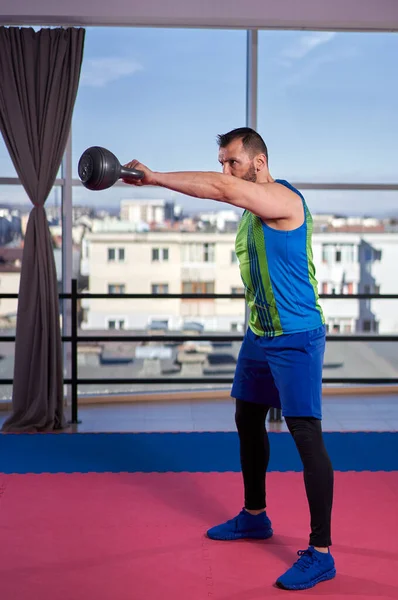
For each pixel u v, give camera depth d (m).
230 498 3.47
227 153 2.73
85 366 5.66
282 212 2.57
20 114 4.90
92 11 4.94
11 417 4.89
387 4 5.07
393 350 5.91
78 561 2.76
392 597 2.50
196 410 5.36
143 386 5.75
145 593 2.51
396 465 3.97
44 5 4.91
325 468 2.65
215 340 5.19
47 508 3.31
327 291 5.86
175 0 4.98
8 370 5.54
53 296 4.93
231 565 2.74
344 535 3.01
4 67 4.89
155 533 3.04
